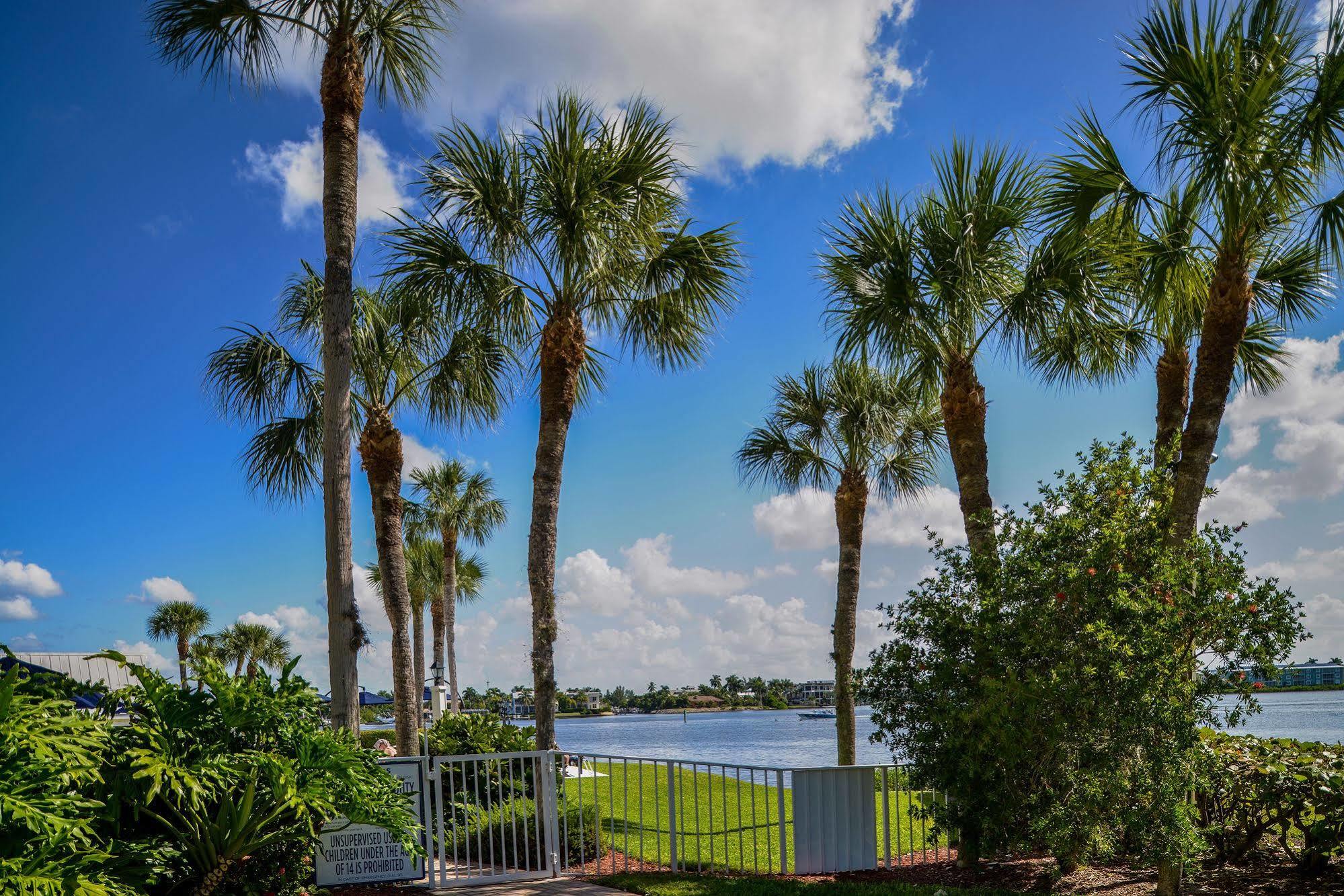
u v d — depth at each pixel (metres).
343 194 9.36
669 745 45.78
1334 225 7.62
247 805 5.84
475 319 11.12
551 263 10.91
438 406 14.34
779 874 8.05
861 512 14.77
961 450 9.98
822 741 47.16
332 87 9.48
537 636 10.44
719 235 11.22
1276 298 10.27
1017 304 9.71
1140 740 6.10
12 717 4.59
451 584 29.92
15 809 4.27
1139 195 8.66
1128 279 9.44
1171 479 7.88
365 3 9.81
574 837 9.22
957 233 9.66
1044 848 7.65
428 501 29.53
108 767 5.47
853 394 14.42
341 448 8.93
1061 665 6.56
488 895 7.37
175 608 56.25
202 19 9.80
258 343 13.02
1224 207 7.78
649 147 10.85
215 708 6.11
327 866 7.50
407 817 6.58
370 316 13.70
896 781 8.59
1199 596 6.12
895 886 7.06
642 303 11.61
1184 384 10.10
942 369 10.52
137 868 5.32
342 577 8.71
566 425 10.93
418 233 10.62
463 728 12.84
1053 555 6.97
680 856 9.25
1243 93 7.55
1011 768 6.92
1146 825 6.11
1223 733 8.06
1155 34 7.84
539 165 10.49
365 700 44.47
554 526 10.70
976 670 7.30
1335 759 7.06
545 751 8.43
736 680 166.00
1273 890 6.55
